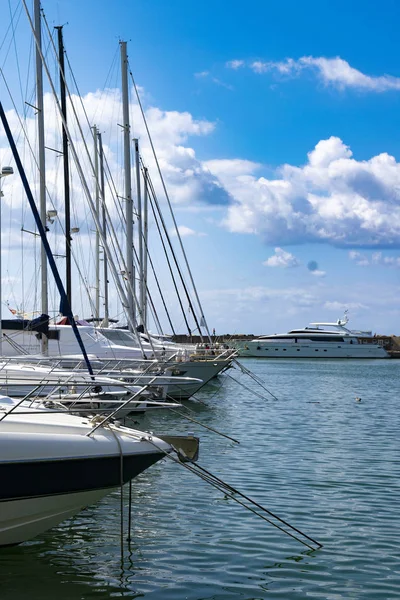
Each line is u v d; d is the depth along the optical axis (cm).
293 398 3362
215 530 1026
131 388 1716
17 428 863
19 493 812
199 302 3788
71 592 788
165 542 965
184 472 1405
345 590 815
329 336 9438
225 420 2356
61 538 970
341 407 2925
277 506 1173
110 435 896
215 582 829
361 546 970
